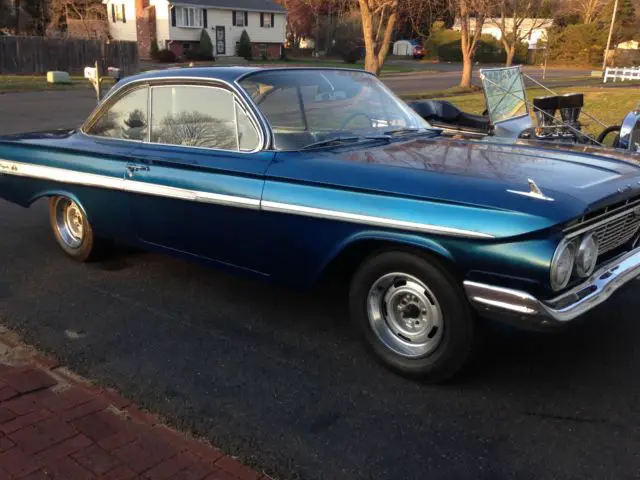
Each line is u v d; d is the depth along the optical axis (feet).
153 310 15.19
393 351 11.98
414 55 223.30
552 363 12.46
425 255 11.03
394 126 15.39
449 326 11.03
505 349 13.02
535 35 195.83
